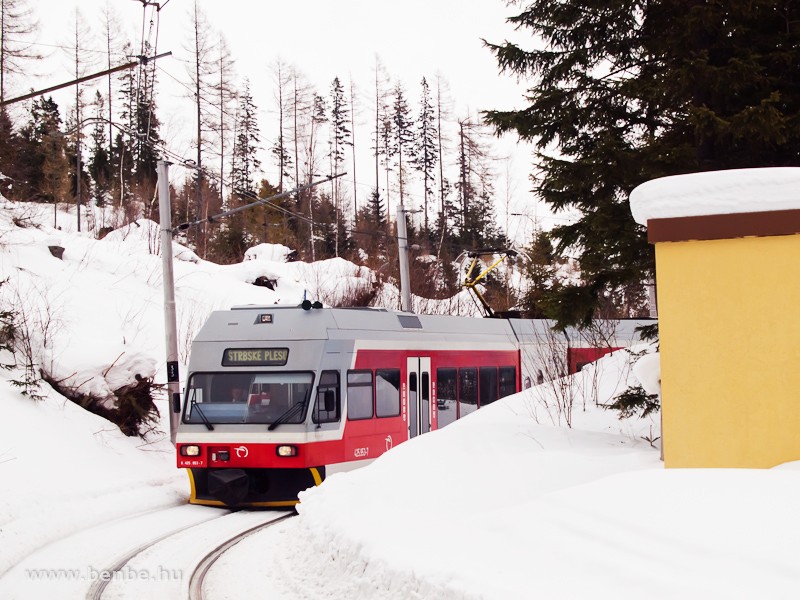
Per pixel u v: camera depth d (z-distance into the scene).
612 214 13.27
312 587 8.41
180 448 15.85
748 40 12.89
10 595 8.80
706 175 9.09
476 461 11.84
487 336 21.77
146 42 15.61
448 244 57.31
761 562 5.58
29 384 18.00
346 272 41.81
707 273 9.09
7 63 55.12
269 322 16.41
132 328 26.69
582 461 11.29
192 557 10.76
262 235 60.72
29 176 55.50
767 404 8.77
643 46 14.08
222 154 64.12
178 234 52.06
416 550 7.49
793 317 8.72
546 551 6.63
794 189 8.74
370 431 16.95
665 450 9.27
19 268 26.06
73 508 13.66
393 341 18.08
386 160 71.81
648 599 5.36
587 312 14.13
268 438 15.36
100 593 8.91
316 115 72.06
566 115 13.80
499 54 14.02
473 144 69.44
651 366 11.31
